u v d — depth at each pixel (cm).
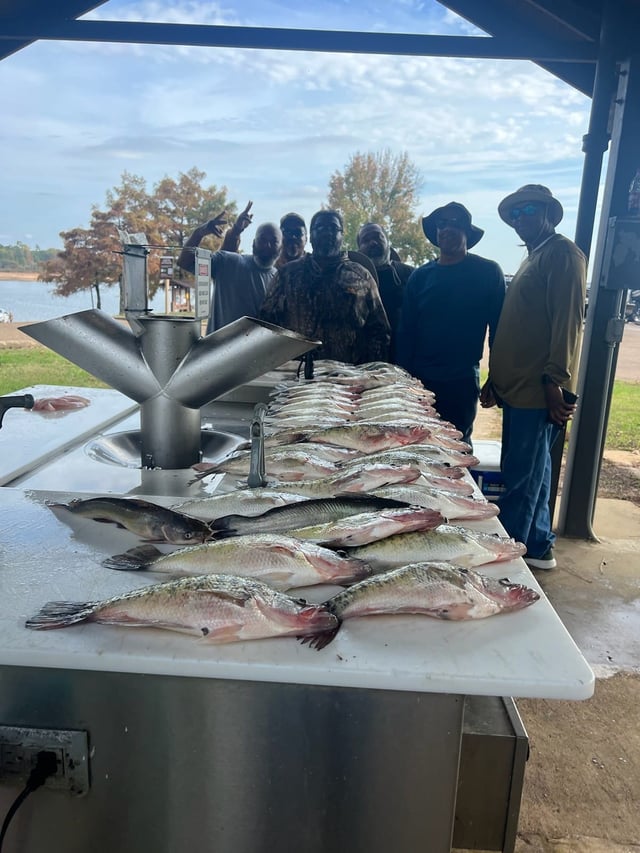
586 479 410
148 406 183
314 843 97
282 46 373
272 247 484
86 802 97
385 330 376
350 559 106
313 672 84
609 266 365
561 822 195
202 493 162
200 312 176
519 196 341
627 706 250
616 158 358
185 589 92
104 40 375
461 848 118
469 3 373
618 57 357
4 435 220
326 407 223
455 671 84
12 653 87
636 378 1007
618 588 347
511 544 118
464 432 404
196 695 91
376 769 93
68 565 113
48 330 171
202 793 96
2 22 372
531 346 335
